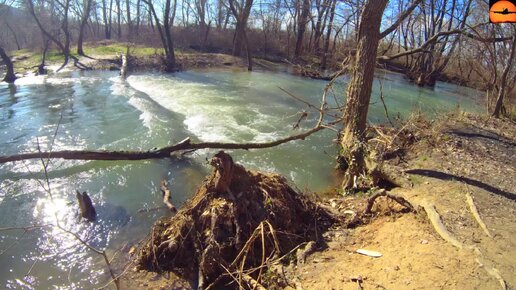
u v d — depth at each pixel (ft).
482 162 26.03
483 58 48.83
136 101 44.91
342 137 30.83
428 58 85.40
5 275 16.02
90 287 15.30
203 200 17.54
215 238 16.25
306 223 18.57
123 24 190.08
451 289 12.56
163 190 22.88
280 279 14.57
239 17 96.43
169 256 16.39
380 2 26.30
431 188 21.27
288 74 84.02
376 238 16.90
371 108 49.67
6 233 18.89
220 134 33.86
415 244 15.60
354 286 13.29
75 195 22.72
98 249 17.85
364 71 27.55
